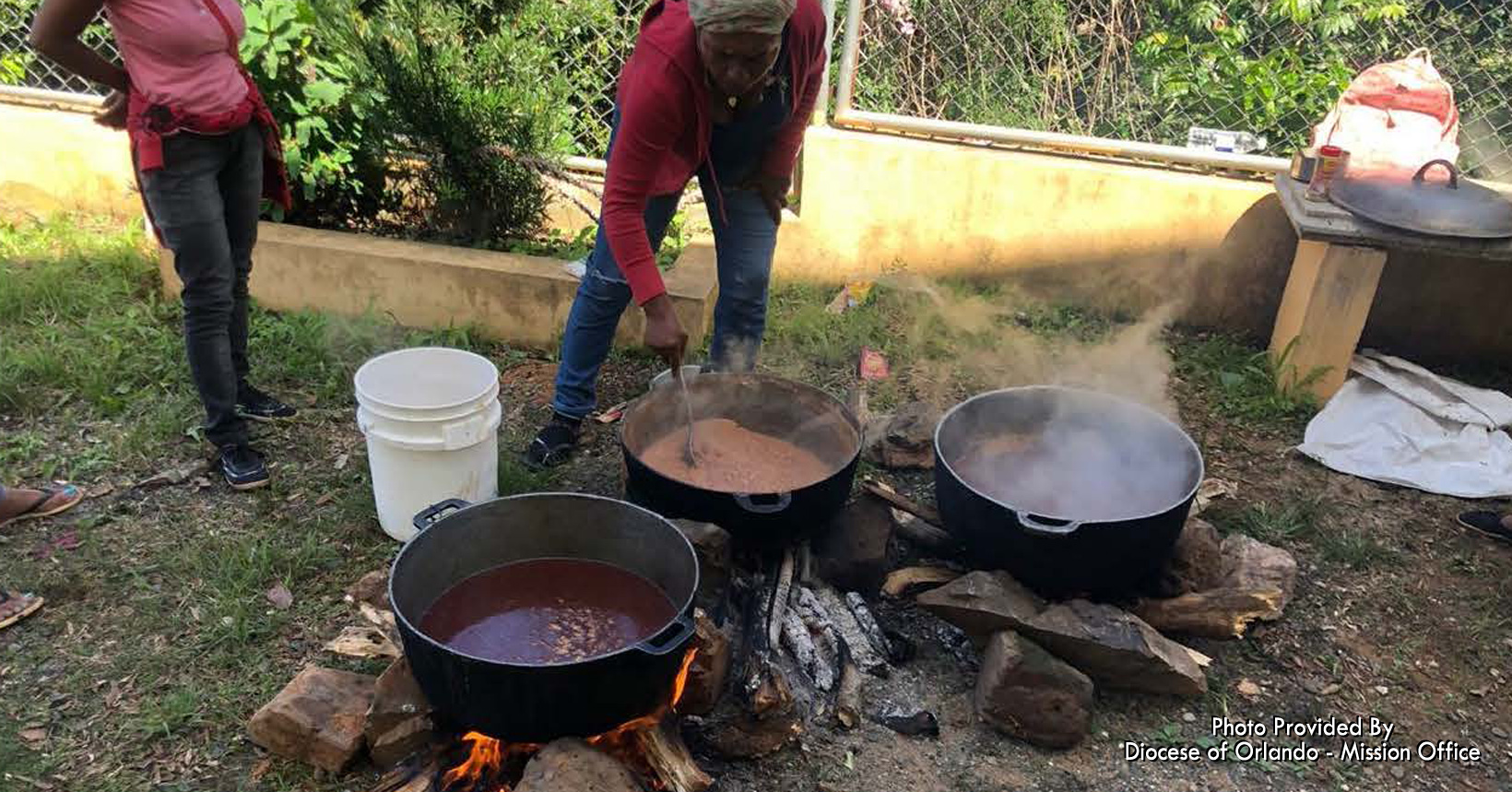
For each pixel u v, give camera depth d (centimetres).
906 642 300
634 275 297
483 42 470
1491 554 351
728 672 268
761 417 341
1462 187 411
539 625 257
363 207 506
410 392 331
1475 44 486
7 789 246
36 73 570
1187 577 310
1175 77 501
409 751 252
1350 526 362
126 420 387
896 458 376
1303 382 422
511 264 448
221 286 333
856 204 496
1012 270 498
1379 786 270
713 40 254
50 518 335
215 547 326
